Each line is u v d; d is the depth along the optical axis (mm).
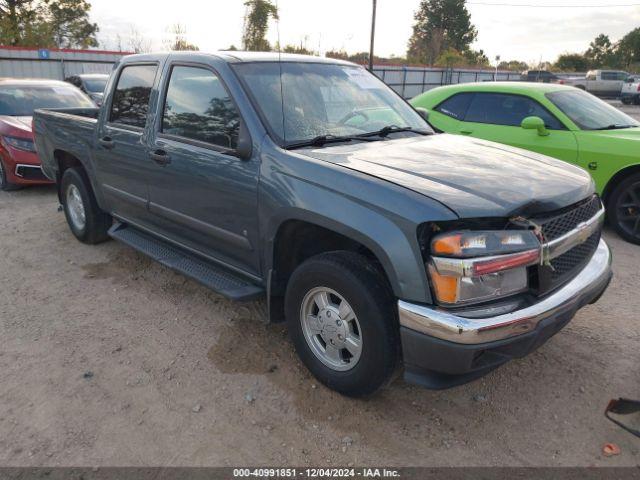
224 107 3518
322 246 3338
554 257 2686
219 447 2725
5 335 3797
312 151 3188
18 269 5004
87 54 24109
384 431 2842
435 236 2479
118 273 4914
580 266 3018
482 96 7094
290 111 3463
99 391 3166
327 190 2852
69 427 2857
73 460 2627
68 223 5859
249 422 2910
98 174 4926
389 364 2766
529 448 2727
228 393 3154
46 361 3473
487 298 2527
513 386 3234
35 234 6031
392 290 2674
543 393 3168
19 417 2932
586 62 71812
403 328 2576
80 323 3980
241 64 3604
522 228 2559
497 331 2459
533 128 6301
